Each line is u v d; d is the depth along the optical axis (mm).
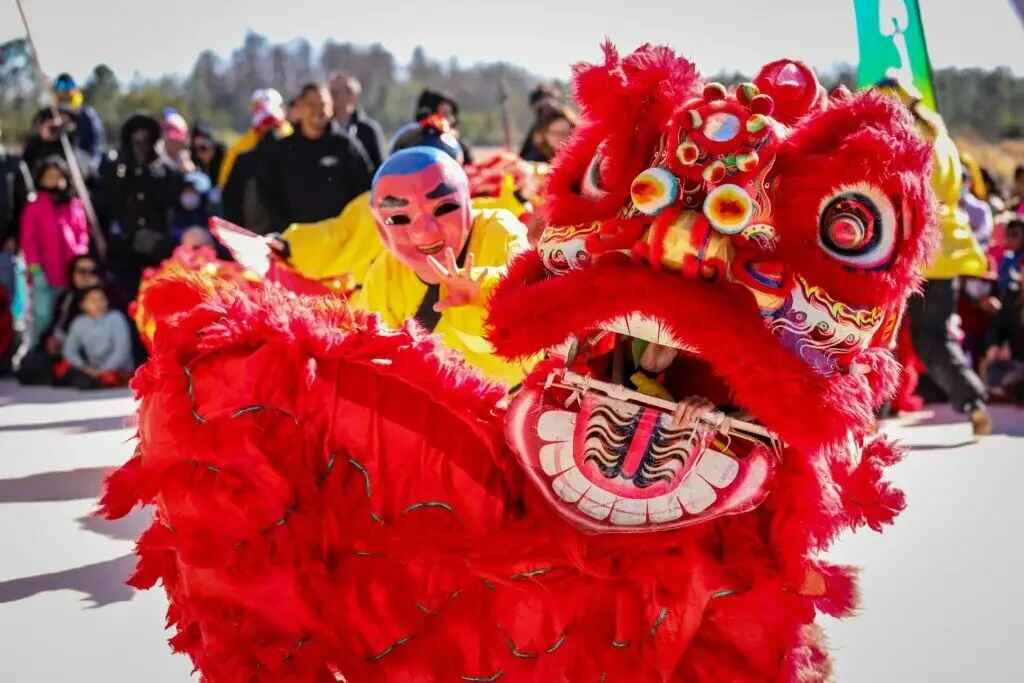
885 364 2646
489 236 3590
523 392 2602
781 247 2451
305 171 7645
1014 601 4148
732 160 2424
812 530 2469
